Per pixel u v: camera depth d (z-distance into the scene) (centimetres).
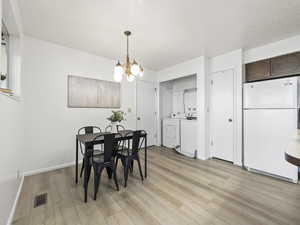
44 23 209
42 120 259
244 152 272
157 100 459
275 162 233
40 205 168
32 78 249
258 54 285
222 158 321
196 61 345
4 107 130
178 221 145
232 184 217
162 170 270
